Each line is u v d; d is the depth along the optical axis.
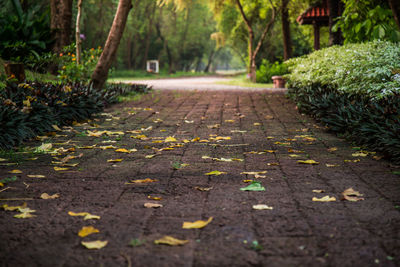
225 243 2.45
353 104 6.36
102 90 10.54
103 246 2.42
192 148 5.45
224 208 3.05
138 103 10.96
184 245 2.43
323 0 18.97
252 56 24.53
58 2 14.73
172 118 8.35
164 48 54.88
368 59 6.86
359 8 9.66
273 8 23.11
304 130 6.76
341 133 6.29
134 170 4.27
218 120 8.07
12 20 14.55
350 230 2.60
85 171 4.25
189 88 17.05
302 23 19.92
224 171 4.20
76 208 3.10
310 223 2.73
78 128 7.11
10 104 6.00
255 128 7.13
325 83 8.50
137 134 6.62
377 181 3.72
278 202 3.17
